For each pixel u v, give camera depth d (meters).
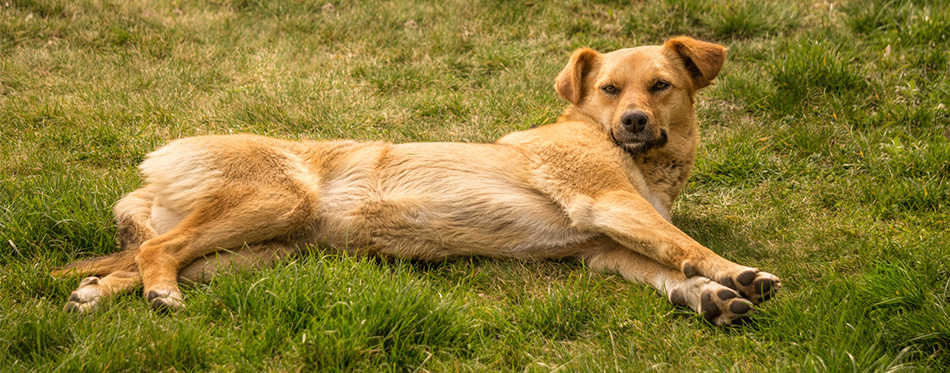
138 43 7.05
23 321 2.51
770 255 3.54
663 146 3.72
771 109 5.61
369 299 2.72
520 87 6.18
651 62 3.75
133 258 3.21
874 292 2.86
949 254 3.23
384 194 3.51
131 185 4.16
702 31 7.34
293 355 2.49
